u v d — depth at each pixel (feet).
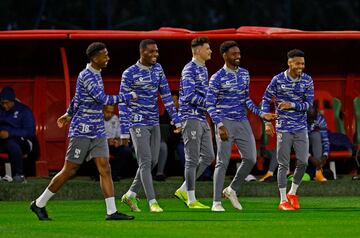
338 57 159.02
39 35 148.36
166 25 311.47
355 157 156.46
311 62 159.84
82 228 101.24
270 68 159.02
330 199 137.18
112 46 151.74
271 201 133.18
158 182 140.77
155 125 116.37
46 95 156.97
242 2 313.94
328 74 161.48
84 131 106.93
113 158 145.48
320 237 94.58
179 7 311.88
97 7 308.81
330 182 143.43
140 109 115.65
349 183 143.74
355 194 143.43
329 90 161.89
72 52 153.48
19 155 143.23
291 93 120.67
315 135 146.30
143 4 311.88
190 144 119.34
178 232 97.76
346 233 97.45
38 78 156.97
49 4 302.04
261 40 152.76
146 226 102.58
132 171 154.30
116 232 97.96
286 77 120.67
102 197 137.80
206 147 120.57
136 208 118.21
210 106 116.37
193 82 118.42
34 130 147.02
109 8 304.71
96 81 106.63
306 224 104.78
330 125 157.89
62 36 148.36
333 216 113.09
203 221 107.24
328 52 157.99
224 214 115.03
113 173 144.66
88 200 135.85
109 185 108.17
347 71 161.48
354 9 320.09
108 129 145.28
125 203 118.93
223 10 313.73
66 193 136.36
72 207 125.39
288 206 121.19
